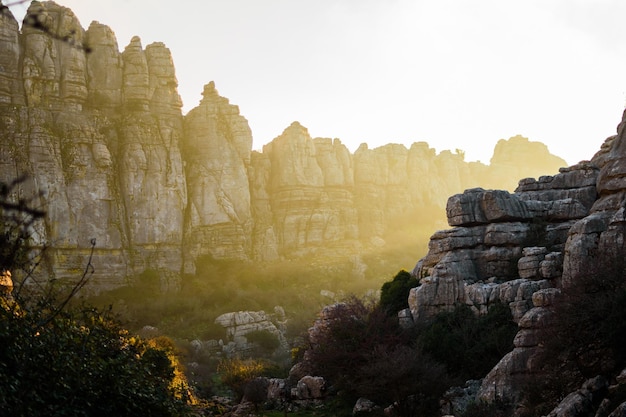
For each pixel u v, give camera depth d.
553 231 69.50
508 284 63.00
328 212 165.62
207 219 149.50
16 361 23.88
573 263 57.28
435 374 52.28
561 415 39.50
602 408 37.97
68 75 140.62
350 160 177.88
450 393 53.09
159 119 150.62
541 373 47.00
